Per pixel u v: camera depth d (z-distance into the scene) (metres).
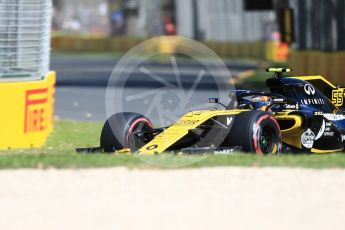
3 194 29.30
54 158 34.91
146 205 27.84
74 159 34.56
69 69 151.50
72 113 75.62
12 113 49.66
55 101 88.38
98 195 29.14
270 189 30.25
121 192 29.55
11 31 50.56
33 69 53.41
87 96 95.06
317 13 113.12
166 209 27.33
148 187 30.33
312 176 32.56
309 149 41.56
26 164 33.91
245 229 25.23
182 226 25.44
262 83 99.38
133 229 25.12
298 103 41.31
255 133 36.72
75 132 58.31
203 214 26.80
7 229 25.16
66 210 27.23
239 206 27.84
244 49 190.25
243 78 107.44
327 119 42.47
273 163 34.50
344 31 107.50
